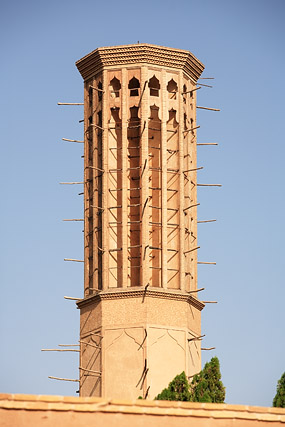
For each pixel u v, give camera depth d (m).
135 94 121.75
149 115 120.62
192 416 71.25
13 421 69.94
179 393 107.56
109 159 121.19
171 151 121.75
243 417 71.69
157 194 120.62
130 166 121.12
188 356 118.06
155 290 117.69
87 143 124.12
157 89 121.75
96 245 120.62
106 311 118.38
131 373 116.56
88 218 122.69
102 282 119.38
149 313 117.38
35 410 70.12
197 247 120.31
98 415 70.50
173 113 122.12
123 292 117.94
